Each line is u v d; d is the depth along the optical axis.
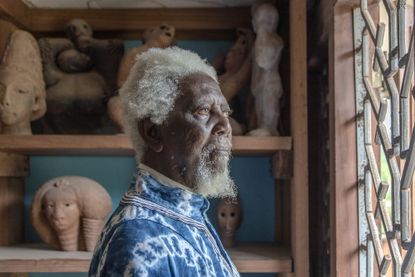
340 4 1.35
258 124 1.64
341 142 1.33
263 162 1.87
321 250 1.73
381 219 1.18
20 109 1.57
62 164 1.87
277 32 1.80
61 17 1.84
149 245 0.74
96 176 1.87
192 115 0.81
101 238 0.83
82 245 1.59
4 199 1.72
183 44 1.89
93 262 0.82
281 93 1.63
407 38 1.17
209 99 0.82
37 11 1.84
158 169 0.84
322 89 1.76
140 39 1.89
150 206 0.81
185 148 0.81
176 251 0.77
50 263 1.49
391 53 1.11
